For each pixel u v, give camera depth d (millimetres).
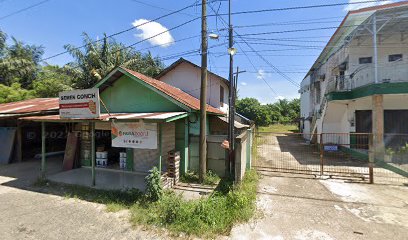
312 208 5781
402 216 5340
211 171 8609
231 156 8219
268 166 10438
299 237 4480
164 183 6926
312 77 22719
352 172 9047
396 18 10766
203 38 7758
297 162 11352
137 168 9289
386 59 13305
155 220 5117
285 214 5449
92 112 7117
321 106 16766
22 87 27297
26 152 12484
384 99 12586
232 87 8422
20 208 5910
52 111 11461
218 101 14781
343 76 13391
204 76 7766
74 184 7695
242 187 6957
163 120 6395
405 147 9516
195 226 4773
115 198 6457
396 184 7637
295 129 35562
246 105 41156
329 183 7789
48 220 5254
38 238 4516
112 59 22422
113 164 10344
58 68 27531
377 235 4547
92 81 21656
